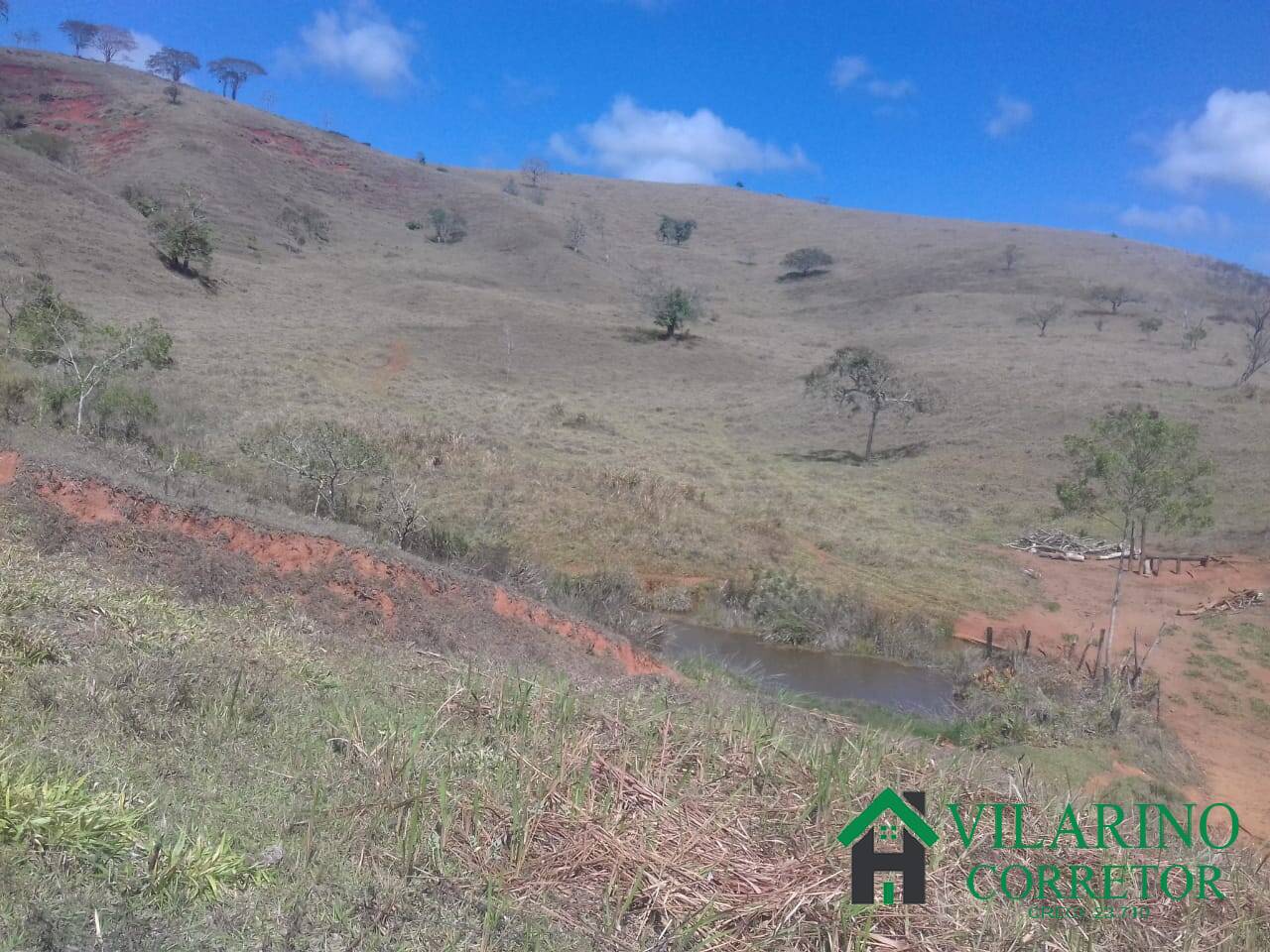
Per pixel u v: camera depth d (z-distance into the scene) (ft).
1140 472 64.34
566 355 206.80
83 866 12.70
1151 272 358.02
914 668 70.44
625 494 101.96
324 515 71.87
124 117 384.68
